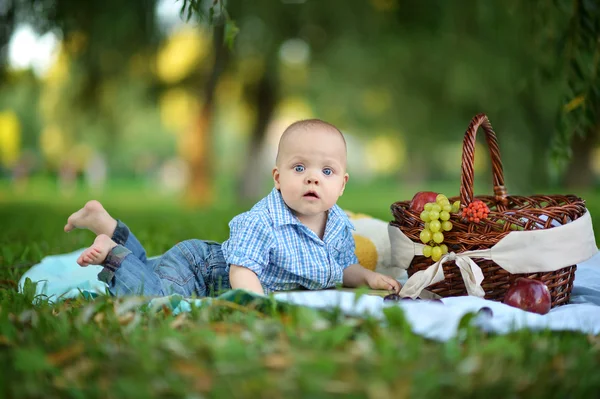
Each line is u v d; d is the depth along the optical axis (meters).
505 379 1.70
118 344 1.96
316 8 10.88
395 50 11.15
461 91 11.45
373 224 3.94
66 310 2.41
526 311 2.53
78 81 11.84
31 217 8.71
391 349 1.79
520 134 12.16
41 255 4.34
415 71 11.86
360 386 1.61
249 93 14.65
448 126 13.49
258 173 15.42
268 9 10.76
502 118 12.12
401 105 13.22
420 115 13.17
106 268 2.81
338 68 12.23
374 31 10.98
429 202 3.03
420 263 3.01
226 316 2.28
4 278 3.57
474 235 2.84
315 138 3.01
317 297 2.39
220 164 29.78
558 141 4.22
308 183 2.98
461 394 1.66
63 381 1.72
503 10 8.13
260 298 2.36
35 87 12.52
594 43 4.12
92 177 27.39
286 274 3.03
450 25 10.08
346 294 2.47
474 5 9.62
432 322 2.10
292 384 1.62
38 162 29.95
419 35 10.93
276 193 3.12
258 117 15.05
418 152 15.99
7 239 5.18
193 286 3.05
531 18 4.96
